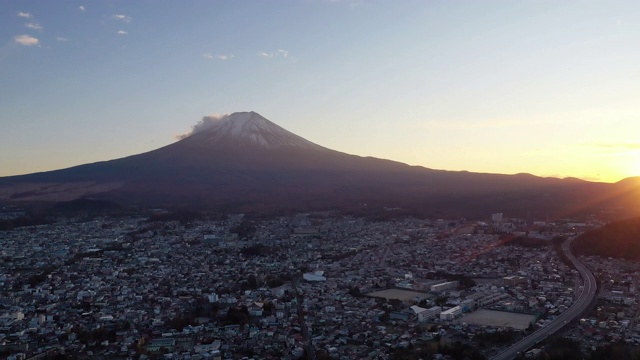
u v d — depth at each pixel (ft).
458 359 560.61
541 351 568.00
